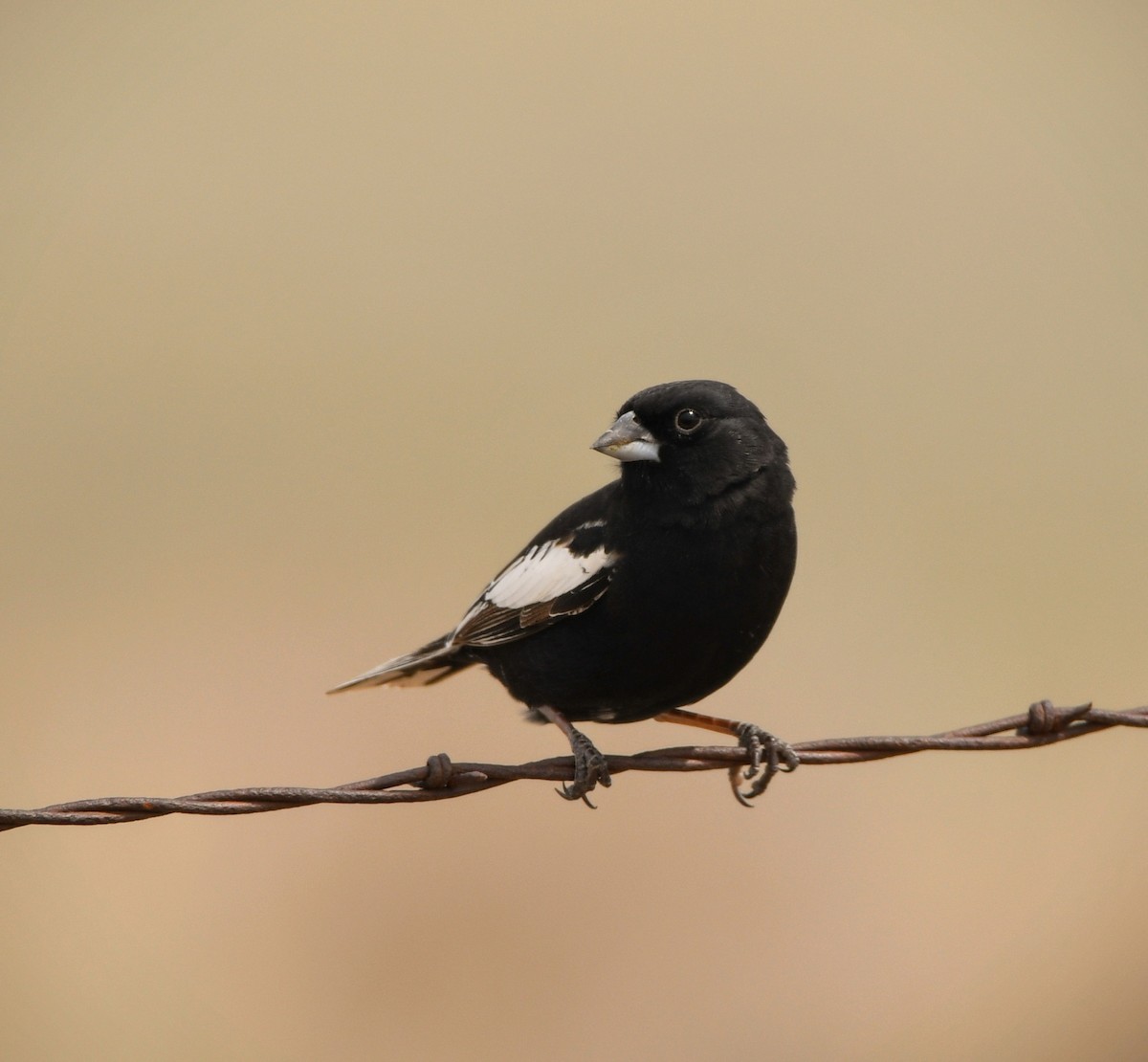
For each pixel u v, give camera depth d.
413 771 8.97
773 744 10.84
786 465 11.00
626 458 10.65
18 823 8.12
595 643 10.97
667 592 10.67
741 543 10.65
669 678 11.03
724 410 10.70
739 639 10.91
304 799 8.68
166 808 8.41
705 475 10.62
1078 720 10.30
